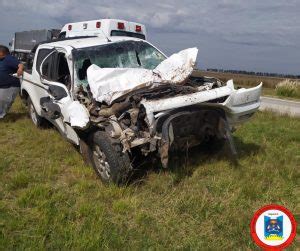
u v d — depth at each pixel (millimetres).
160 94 5395
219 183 5215
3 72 8508
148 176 5422
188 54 6129
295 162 6398
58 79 6988
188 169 5691
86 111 5344
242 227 4188
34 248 3645
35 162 6184
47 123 8156
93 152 5461
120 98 5406
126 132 4930
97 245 3729
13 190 5090
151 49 7398
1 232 3953
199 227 4184
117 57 6977
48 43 7984
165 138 4812
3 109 8805
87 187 5172
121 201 4613
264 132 8648
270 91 25500
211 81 6184
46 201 4582
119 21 12602
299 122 10672
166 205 4648
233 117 5750
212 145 6285
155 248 3789
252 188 5035
